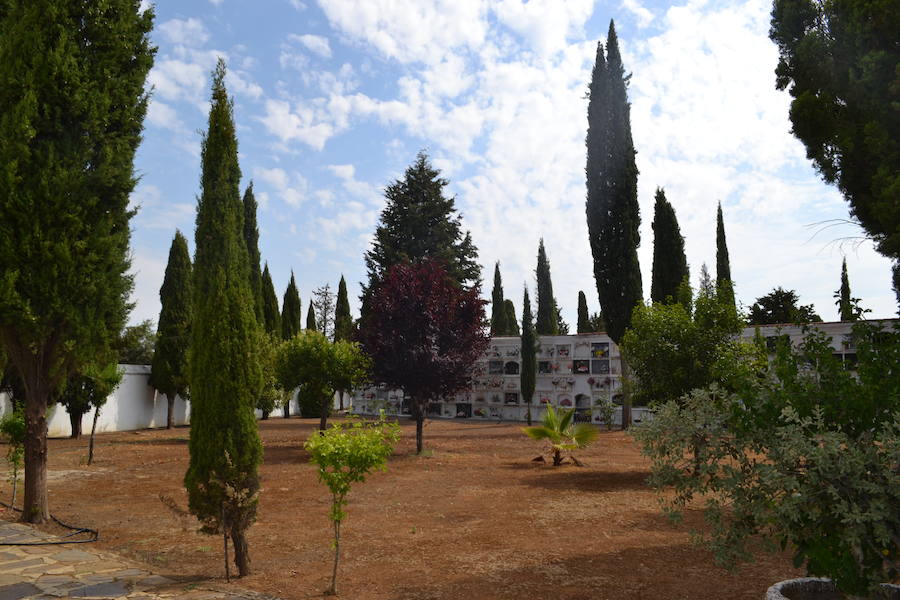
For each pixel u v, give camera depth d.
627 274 27.73
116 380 24.94
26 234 9.64
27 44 10.10
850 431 4.86
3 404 23.47
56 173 10.00
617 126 28.55
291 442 24.52
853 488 4.48
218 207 7.86
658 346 14.65
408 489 13.30
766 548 5.37
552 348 40.72
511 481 14.43
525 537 8.80
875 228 7.87
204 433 7.25
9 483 14.04
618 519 10.00
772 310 43.31
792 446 4.45
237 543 7.07
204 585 6.62
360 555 7.89
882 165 7.29
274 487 13.61
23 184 9.72
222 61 8.36
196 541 8.80
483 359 42.84
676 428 5.66
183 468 16.81
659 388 14.56
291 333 48.97
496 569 7.15
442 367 20.28
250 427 7.43
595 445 23.36
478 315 21.69
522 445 23.36
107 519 10.30
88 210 10.42
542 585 6.52
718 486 5.37
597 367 38.97
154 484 14.08
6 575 7.01
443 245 50.69
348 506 11.32
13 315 9.50
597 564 7.32
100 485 13.96
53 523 10.02
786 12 8.86
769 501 4.88
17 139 9.66
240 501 7.00
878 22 7.22
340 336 49.25
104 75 10.80
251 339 7.69
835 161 8.16
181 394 33.22
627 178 28.20
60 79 10.18
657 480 5.82
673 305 15.48
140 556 7.99
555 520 9.97
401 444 23.77
